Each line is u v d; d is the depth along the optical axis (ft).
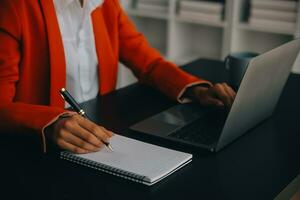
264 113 4.79
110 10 5.93
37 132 4.09
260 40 11.45
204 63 6.70
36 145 4.22
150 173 3.65
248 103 4.25
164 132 4.47
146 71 5.87
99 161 3.84
